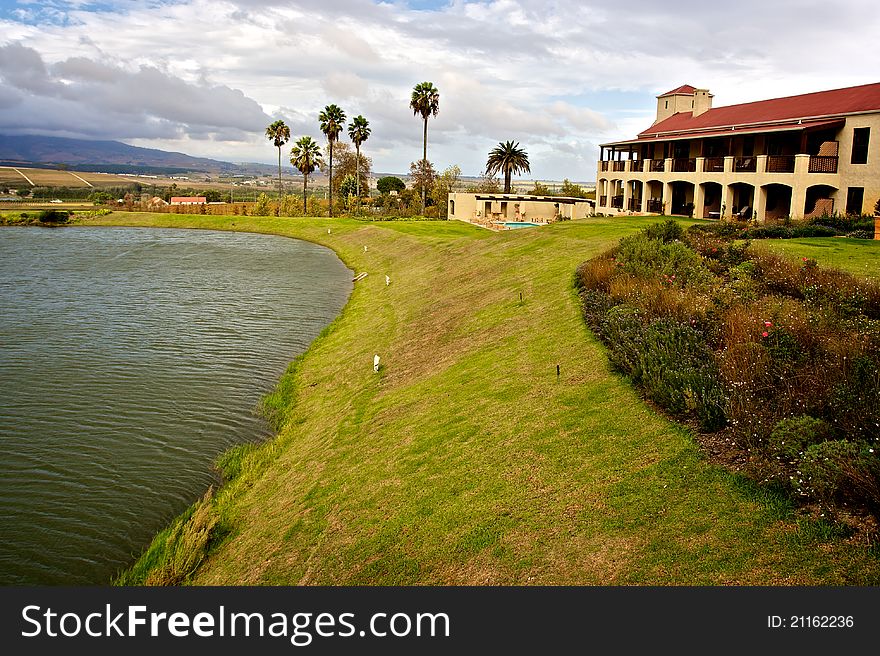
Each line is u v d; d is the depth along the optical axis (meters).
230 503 12.98
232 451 15.65
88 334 26.95
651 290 15.44
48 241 65.44
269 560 10.12
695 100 51.47
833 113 34.47
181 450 15.96
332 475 12.38
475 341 18.33
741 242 22.72
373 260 48.06
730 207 39.72
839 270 16.52
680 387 10.33
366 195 117.94
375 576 8.66
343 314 30.92
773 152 38.78
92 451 15.87
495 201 68.50
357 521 10.21
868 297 13.80
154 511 13.28
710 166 41.38
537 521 8.55
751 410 8.94
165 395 19.69
